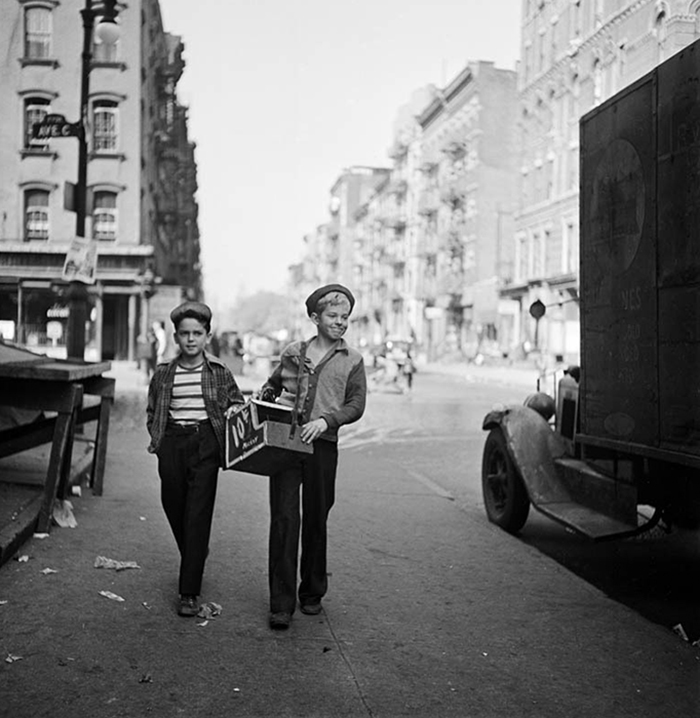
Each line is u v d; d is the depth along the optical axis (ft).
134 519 23.77
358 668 14.01
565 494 22.94
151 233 132.57
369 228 320.70
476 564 21.26
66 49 80.28
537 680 13.85
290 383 16.38
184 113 186.19
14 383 21.61
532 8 146.82
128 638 14.75
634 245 18.34
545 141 143.43
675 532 25.79
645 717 12.57
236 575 18.93
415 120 264.93
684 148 16.29
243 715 12.05
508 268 196.75
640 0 96.89
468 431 57.57
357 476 35.22
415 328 250.98
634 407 18.35
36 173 80.84
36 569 18.34
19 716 11.64
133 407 62.69
